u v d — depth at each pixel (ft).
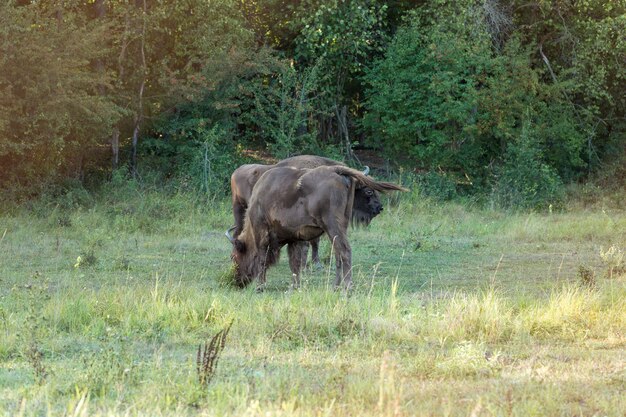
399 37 165.89
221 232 118.01
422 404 38.24
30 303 59.93
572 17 175.42
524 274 86.38
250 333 55.31
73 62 135.64
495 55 174.60
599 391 40.98
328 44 166.91
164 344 52.70
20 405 37.86
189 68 156.97
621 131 181.57
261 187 75.77
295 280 73.61
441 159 165.68
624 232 119.44
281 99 160.97
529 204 156.15
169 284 70.69
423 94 165.48
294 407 37.42
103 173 155.53
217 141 155.43
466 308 60.03
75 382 41.06
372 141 174.70
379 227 123.75
